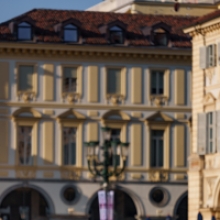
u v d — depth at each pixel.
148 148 108.94
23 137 107.25
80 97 108.25
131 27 110.88
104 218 74.38
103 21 111.50
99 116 108.44
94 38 108.62
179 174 109.44
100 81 108.62
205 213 89.31
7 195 107.62
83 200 107.44
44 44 106.88
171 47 109.50
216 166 88.19
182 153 109.69
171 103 109.81
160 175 109.00
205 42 90.88
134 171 108.56
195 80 91.81
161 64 109.69
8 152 106.69
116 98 108.75
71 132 108.12
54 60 107.94
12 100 107.12
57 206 107.12
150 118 109.12
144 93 109.31
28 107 107.19
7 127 106.94
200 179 90.19
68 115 107.81
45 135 107.44
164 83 109.75
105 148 74.69
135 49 108.56
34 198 108.19
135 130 109.00
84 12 112.50
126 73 109.00
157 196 108.94
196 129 90.88
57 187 107.19
